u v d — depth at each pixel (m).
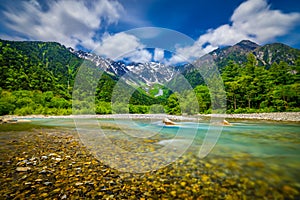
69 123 15.15
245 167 3.89
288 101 26.34
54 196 2.87
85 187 3.18
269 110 25.45
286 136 7.75
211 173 3.65
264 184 3.12
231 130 9.62
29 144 6.67
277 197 2.72
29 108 30.28
